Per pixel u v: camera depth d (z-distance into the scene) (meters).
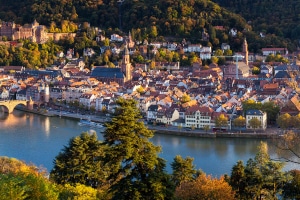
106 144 123.19
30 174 131.25
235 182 184.00
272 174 179.38
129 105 121.94
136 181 118.69
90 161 180.88
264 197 185.50
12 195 112.69
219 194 160.25
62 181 177.38
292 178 180.62
